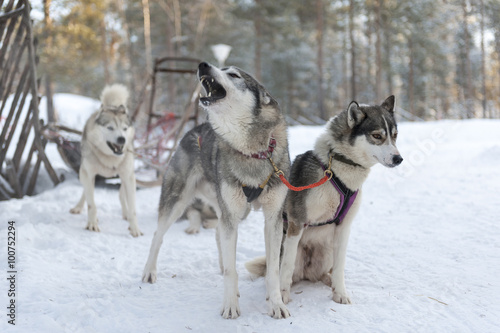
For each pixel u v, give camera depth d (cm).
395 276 336
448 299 286
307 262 337
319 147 316
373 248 409
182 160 359
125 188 496
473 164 746
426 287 309
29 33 623
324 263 334
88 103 2175
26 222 460
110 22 2367
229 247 281
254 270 340
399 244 413
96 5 1698
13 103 634
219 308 285
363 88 3070
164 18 2355
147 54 2152
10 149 934
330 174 297
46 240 420
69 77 1666
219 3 2455
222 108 267
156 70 801
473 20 2914
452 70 3203
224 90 269
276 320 266
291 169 334
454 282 311
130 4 2345
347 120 304
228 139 279
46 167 658
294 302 297
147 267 344
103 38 2091
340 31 2691
